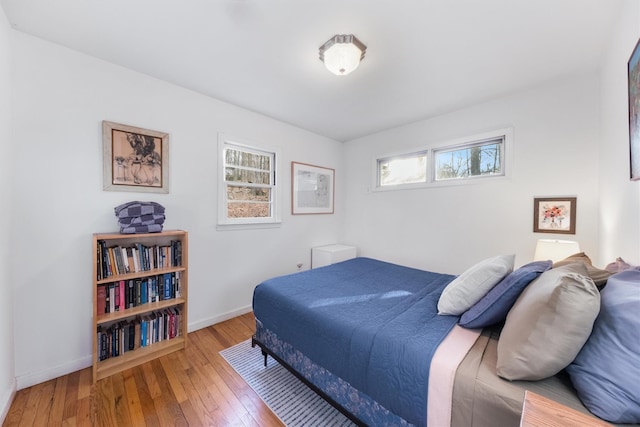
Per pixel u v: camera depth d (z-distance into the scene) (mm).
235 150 2801
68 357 1775
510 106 2441
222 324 2572
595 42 1666
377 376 1115
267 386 1676
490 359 1006
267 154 3104
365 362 1168
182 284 2166
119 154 1978
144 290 2006
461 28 1547
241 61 1924
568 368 830
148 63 1954
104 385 1654
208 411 1460
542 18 1459
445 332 1214
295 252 3395
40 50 1667
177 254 2180
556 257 1921
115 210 1897
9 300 1506
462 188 2785
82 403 1495
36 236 1659
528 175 2354
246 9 1420
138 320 2020
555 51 1767
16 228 1589
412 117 3010
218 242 2613
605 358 744
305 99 2547
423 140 3102
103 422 1367
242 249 2824
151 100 2141
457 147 2865
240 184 2818
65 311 1763
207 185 2512
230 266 2717
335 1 1359
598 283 1075
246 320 2668
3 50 1434
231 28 1572
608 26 1522
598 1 1340
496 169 2607
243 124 2781
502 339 979
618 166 1521
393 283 2010
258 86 2297
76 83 1800
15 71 1584
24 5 1390
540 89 2279
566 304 814
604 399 700
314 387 1439
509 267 1384
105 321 1738
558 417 609
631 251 1310
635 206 1255
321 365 1376
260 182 3029
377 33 1596
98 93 1889
